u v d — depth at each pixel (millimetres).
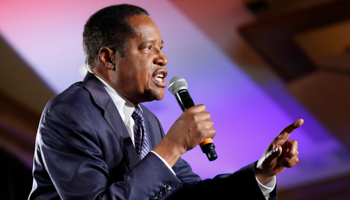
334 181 11945
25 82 9305
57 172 2082
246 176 2455
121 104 2434
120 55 2398
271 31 9969
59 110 2186
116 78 2408
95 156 2139
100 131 2209
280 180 12453
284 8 9578
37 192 2281
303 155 12273
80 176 2029
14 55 8727
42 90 9539
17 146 9133
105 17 2482
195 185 2652
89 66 2523
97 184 2021
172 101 10352
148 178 1996
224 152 11500
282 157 2322
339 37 10430
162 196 1994
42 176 2268
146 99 2447
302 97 11430
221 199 2523
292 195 12336
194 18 9305
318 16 9719
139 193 1957
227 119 11328
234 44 10094
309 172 12180
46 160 2137
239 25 9758
